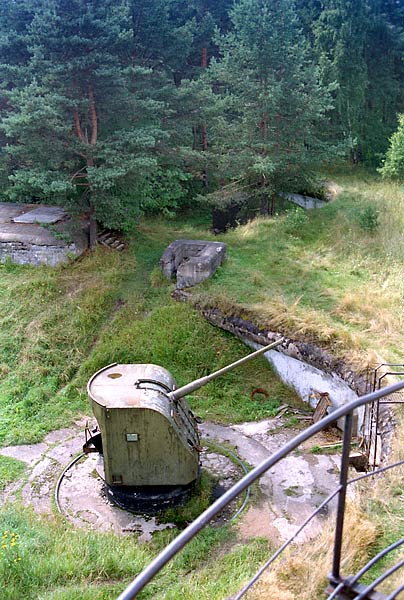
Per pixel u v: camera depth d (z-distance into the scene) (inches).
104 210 629.9
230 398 472.4
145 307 557.3
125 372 373.1
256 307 497.7
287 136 749.9
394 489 234.5
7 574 244.7
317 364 433.1
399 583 169.0
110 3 623.5
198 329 520.7
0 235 636.7
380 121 1027.3
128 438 334.0
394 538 201.9
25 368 509.4
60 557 264.2
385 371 383.6
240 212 793.6
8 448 423.2
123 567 262.1
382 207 716.7
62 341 533.6
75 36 578.2
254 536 309.4
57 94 601.6
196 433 369.4
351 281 542.6
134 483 342.6
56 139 602.5
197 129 907.4
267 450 404.5
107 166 607.5
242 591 123.3
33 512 341.7
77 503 355.9
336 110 992.9
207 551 297.9
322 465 377.4
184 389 354.0
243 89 746.8
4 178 737.6
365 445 352.5
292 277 558.9
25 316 559.2
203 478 373.7
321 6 1088.2
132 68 612.1
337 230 661.3
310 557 189.8
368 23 1015.0
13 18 733.9
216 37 768.9
